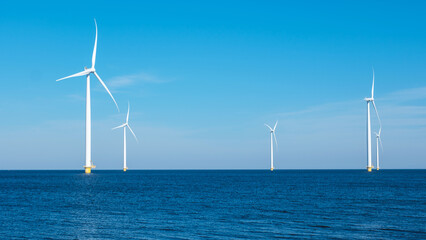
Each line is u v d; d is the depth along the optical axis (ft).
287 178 568.00
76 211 166.71
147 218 147.74
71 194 252.42
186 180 497.87
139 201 208.33
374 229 125.90
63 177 585.63
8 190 288.71
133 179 526.16
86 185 360.89
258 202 202.80
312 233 119.75
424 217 149.59
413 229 125.70
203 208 177.78
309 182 425.28
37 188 313.12
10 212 162.61
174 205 189.57
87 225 132.46
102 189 304.09
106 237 114.52
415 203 196.03
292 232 121.29
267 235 116.88
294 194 253.85
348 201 206.59
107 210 170.30
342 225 132.67
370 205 187.73
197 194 255.91
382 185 355.36
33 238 112.98
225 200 214.48
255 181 460.96
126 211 167.12
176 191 284.00
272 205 189.06
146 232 121.29
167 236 115.75
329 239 111.86
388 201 206.08
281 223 136.77
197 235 116.98
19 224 133.80
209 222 138.82
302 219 145.18
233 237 114.32
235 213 161.07
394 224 134.31
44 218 146.72
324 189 302.25
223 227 129.29
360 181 442.91
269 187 332.80
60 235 116.88
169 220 143.13
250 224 134.72
